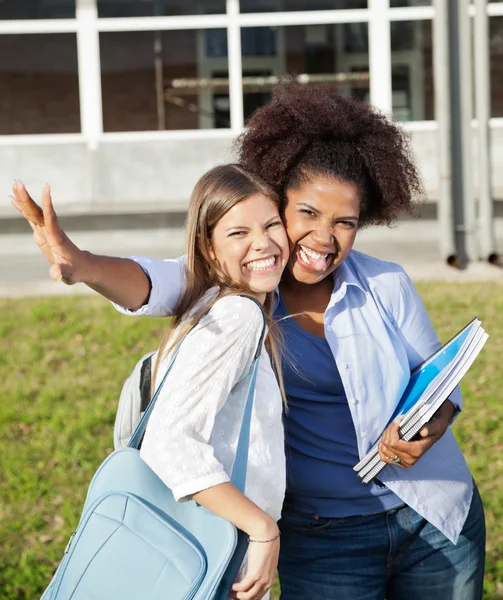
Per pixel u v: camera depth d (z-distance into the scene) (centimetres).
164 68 1379
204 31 1385
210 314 212
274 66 1386
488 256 968
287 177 237
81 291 907
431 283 886
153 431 205
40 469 549
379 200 251
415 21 1345
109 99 1373
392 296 252
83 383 661
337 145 238
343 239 238
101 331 751
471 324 233
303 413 253
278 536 206
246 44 1382
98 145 1286
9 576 446
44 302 830
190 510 211
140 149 1275
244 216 222
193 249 225
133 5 1348
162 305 221
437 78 952
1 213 1100
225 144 1280
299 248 240
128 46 1372
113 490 212
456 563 258
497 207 1117
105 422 601
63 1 1347
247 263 224
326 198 233
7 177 1244
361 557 256
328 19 1341
